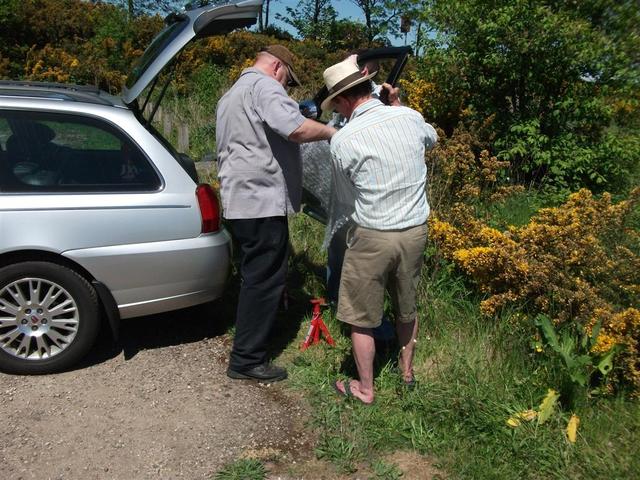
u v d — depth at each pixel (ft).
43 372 12.48
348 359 13.38
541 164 21.76
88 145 12.35
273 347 13.98
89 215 12.01
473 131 20.72
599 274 13.47
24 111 12.17
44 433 10.76
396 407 11.71
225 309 15.65
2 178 11.80
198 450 10.53
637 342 12.01
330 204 11.44
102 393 12.01
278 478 9.94
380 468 10.08
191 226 12.71
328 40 72.08
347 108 10.76
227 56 57.06
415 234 10.48
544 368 11.94
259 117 11.49
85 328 12.47
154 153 12.62
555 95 22.24
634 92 21.25
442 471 10.12
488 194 18.26
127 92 12.93
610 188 22.48
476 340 13.32
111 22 56.18
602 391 11.54
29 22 54.24
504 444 10.54
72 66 49.78
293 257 17.66
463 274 15.07
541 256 13.60
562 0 20.83
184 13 12.68
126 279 12.39
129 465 10.12
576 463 10.09
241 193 11.80
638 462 10.03
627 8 20.36
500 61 21.08
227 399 11.98
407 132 10.28
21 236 11.68
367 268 10.57
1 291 12.00
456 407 11.31
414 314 11.55
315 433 11.07
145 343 13.99
